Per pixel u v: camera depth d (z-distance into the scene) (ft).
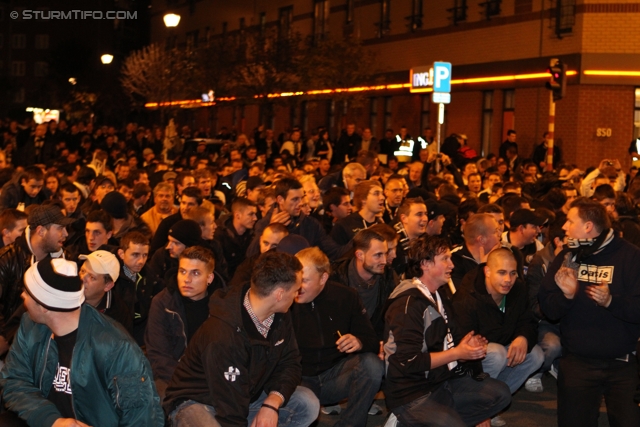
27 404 14.25
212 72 116.78
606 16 75.82
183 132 104.78
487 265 22.90
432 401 20.06
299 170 48.26
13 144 86.99
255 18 139.74
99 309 20.86
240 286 17.75
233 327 17.24
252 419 19.11
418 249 20.27
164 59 141.69
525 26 82.79
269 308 17.33
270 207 32.99
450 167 54.29
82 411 14.38
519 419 25.44
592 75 76.33
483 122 89.56
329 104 117.80
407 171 48.73
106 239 27.22
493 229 25.13
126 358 14.29
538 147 74.43
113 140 91.81
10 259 22.27
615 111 76.64
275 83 103.96
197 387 17.67
